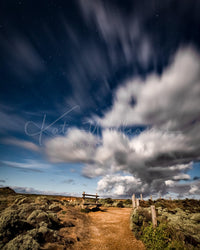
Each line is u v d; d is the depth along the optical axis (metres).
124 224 10.02
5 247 4.86
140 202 17.83
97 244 6.80
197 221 8.02
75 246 6.20
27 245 4.88
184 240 5.63
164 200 21.17
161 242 5.82
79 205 19.12
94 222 11.07
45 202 14.76
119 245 6.70
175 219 7.57
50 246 5.55
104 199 27.58
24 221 6.68
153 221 7.12
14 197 16.19
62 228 8.02
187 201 18.12
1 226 5.65
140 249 6.29
